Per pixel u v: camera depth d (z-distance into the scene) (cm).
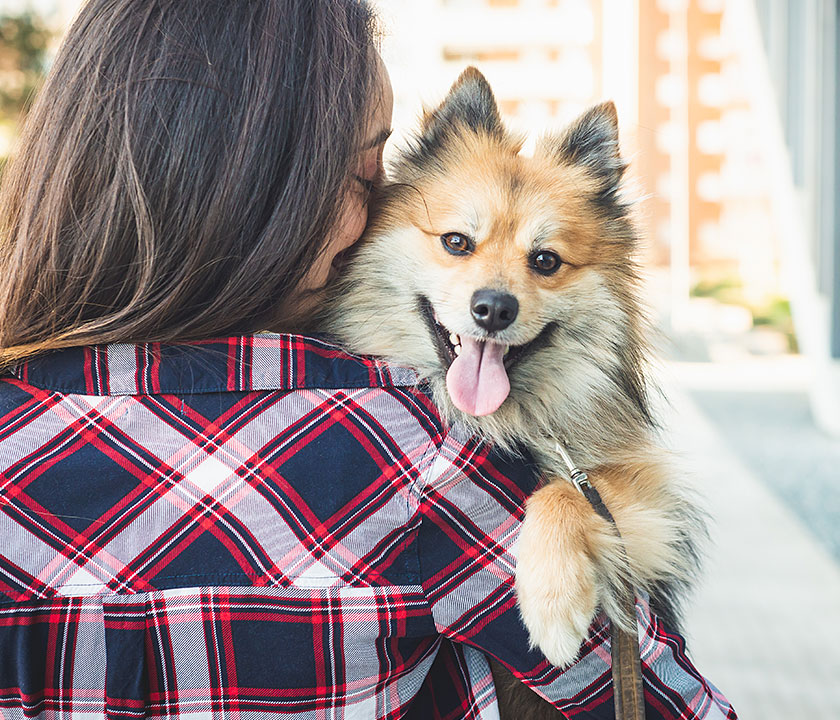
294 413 98
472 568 100
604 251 168
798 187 798
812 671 312
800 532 468
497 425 140
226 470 94
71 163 98
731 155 2506
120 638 89
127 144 96
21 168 106
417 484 99
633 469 153
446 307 150
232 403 98
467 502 101
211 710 91
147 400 97
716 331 1377
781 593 388
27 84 835
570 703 104
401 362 150
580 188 169
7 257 107
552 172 169
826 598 381
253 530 93
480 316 147
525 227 159
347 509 95
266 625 91
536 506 124
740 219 2519
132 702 89
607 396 161
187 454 95
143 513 92
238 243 99
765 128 847
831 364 743
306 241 102
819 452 645
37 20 873
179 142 96
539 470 140
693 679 104
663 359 188
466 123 172
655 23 2461
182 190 96
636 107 2489
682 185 2523
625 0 2427
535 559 110
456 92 173
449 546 100
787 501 522
